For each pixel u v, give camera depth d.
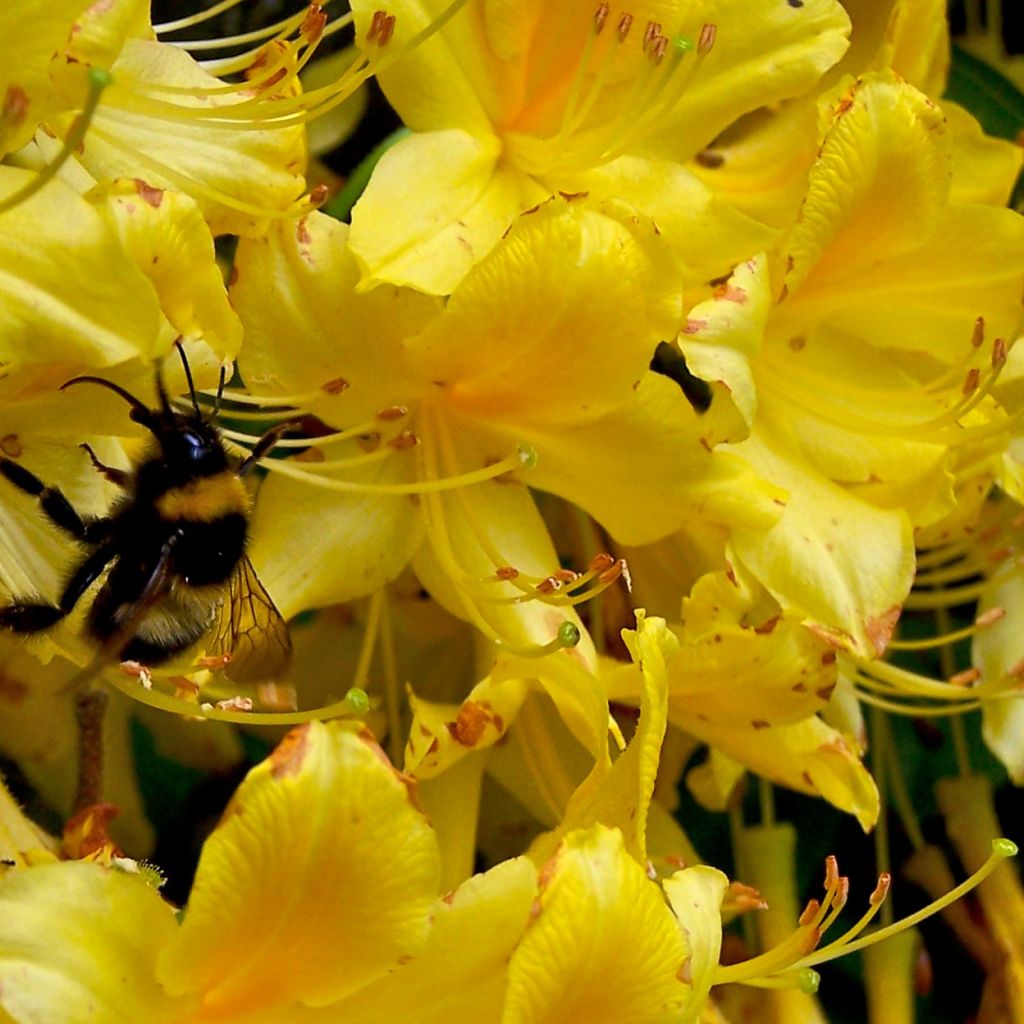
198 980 0.27
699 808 0.34
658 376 0.30
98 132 0.29
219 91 0.29
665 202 0.31
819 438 0.32
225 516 0.30
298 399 0.30
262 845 0.26
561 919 0.27
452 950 0.27
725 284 0.30
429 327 0.30
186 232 0.28
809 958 0.30
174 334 0.27
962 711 0.34
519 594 0.31
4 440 0.29
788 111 0.32
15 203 0.27
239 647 0.30
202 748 0.33
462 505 0.31
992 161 0.33
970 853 0.34
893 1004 0.34
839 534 0.31
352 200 0.31
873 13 0.32
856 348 0.33
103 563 0.30
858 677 0.33
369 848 0.27
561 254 0.29
